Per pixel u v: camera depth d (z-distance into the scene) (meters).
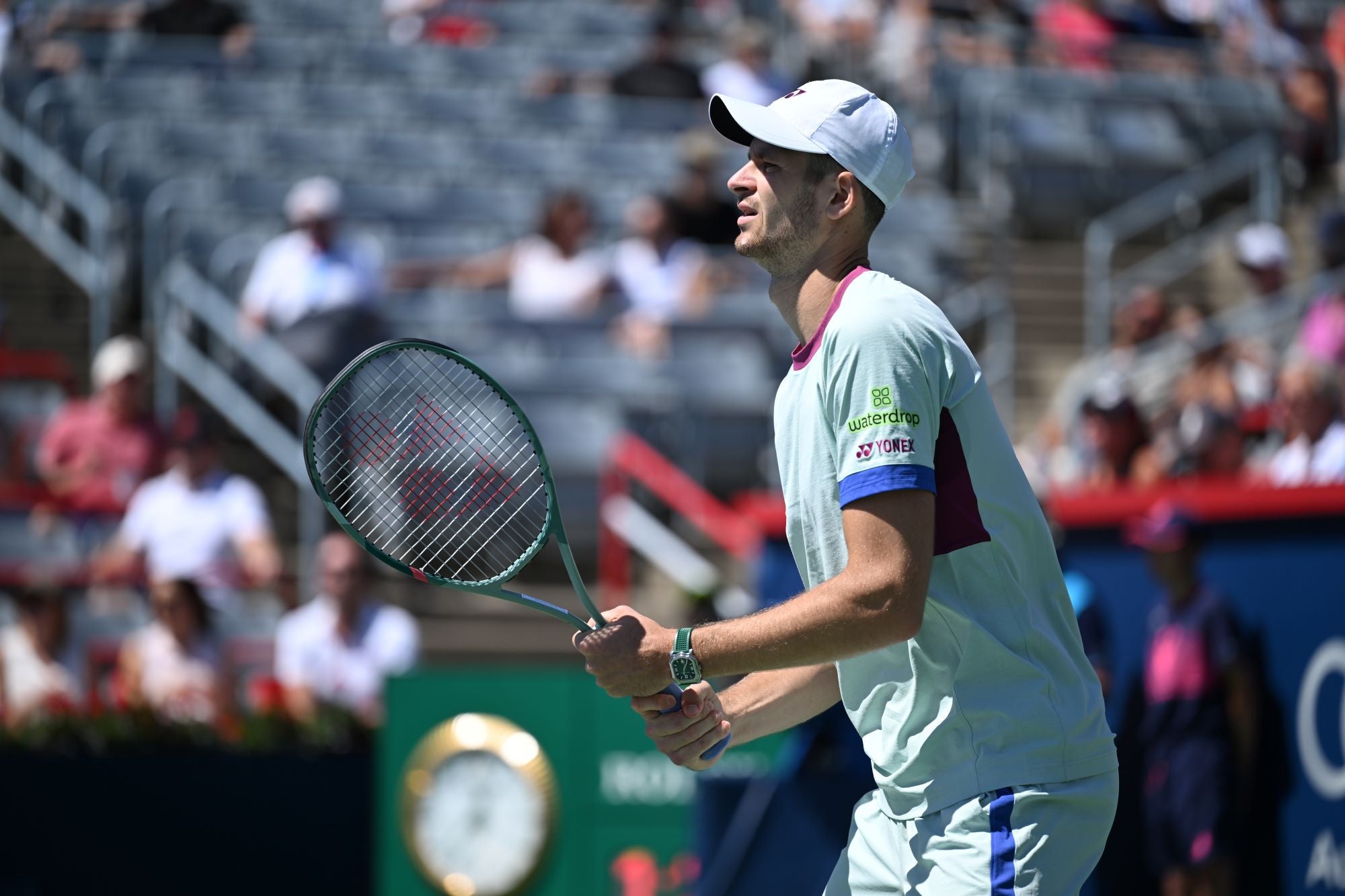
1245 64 50.31
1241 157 45.38
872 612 9.30
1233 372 33.22
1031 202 47.22
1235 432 27.47
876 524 9.38
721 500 36.25
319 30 54.03
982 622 9.81
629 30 56.66
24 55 46.56
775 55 55.69
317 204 34.62
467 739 22.70
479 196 43.59
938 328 9.73
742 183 10.43
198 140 44.22
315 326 33.75
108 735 23.08
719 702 11.09
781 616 9.52
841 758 18.69
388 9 55.16
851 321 9.66
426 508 12.55
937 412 9.61
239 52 49.44
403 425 12.26
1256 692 19.92
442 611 32.97
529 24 55.91
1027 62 50.47
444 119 48.22
